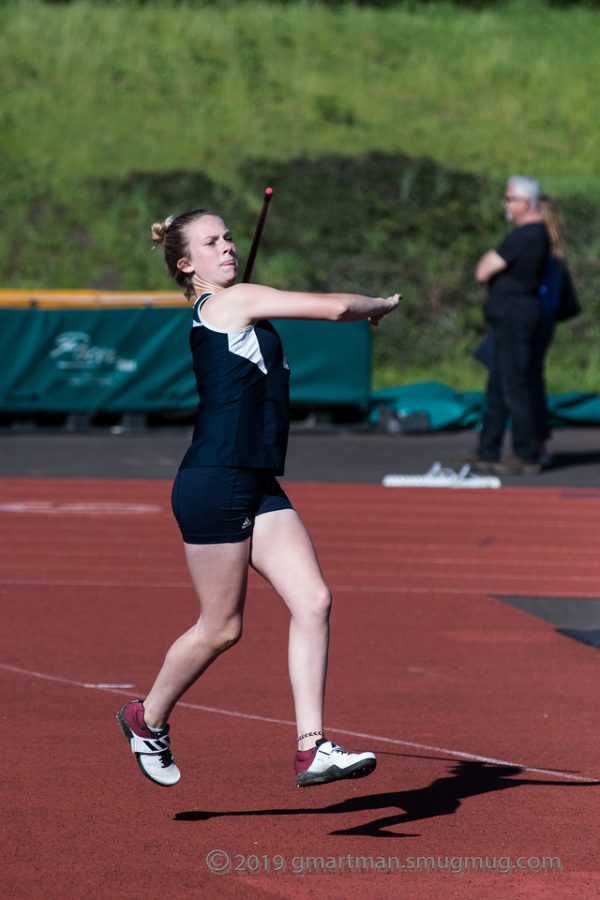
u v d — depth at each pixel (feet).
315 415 175.42
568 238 263.70
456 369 231.50
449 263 253.44
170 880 34.42
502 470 134.82
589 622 70.74
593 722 51.21
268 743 47.93
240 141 290.35
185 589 79.25
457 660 61.93
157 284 239.50
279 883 34.30
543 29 366.02
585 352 236.02
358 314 36.96
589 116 321.73
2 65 305.53
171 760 40.06
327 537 98.94
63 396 169.99
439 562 89.04
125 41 325.01
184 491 37.32
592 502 117.50
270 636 66.69
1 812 39.91
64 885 33.99
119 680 57.36
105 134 285.64
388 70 336.08
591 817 39.88
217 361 37.22
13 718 50.96
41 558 89.30
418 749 47.44
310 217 260.01
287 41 342.64
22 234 249.75
